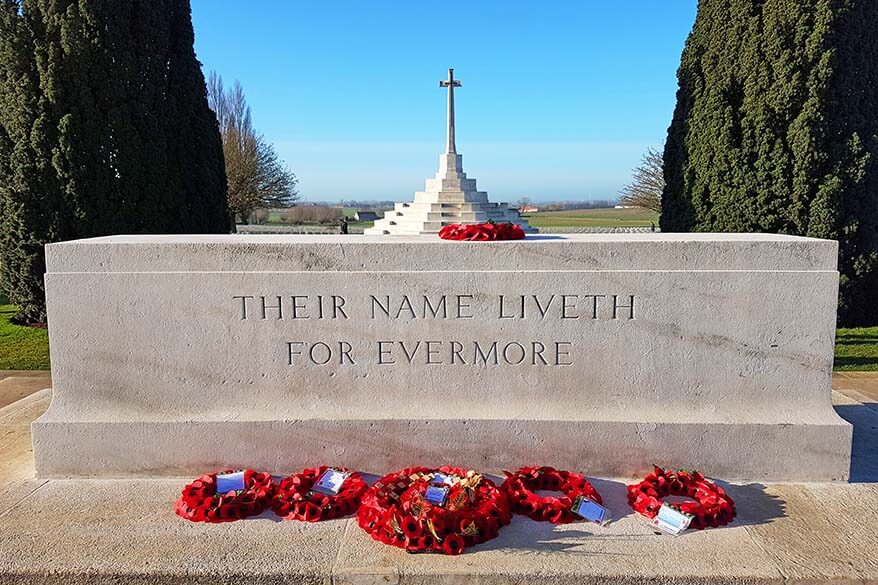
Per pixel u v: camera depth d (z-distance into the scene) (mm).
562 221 51719
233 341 3842
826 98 8812
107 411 3881
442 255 3791
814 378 3773
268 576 2871
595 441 3799
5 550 3051
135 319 3826
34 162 9156
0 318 11266
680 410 3822
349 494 3475
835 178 8891
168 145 10047
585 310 3777
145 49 9656
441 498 3256
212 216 10898
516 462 3832
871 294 10086
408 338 3826
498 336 3811
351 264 3807
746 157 9242
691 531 3215
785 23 8711
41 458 3865
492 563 2928
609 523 3291
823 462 3762
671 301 3748
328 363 3855
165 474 3871
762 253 3717
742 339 3758
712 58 9445
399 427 3814
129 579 2881
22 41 9008
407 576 2855
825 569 2879
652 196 27125
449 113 22375
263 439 3836
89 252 3795
